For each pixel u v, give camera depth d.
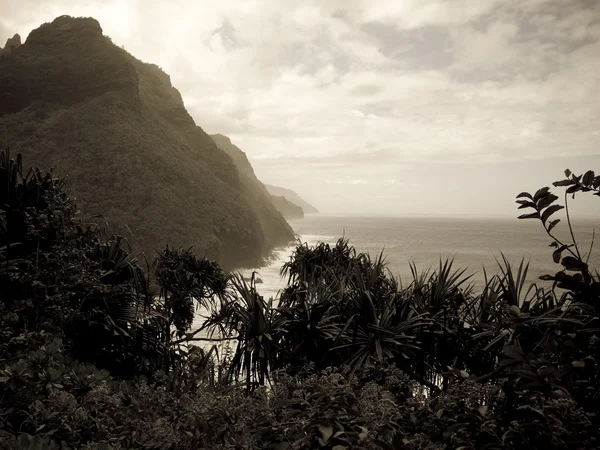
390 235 163.88
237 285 4.66
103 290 4.26
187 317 5.38
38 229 4.14
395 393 2.74
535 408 1.85
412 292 4.53
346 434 1.91
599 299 2.05
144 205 81.25
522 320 2.67
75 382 2.71
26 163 80.25
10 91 107.69
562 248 2.19
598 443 1.82
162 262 5.39
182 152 118.56
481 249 103.12
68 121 98.06
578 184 2.17
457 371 2.29
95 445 2.11
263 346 4.19
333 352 4.30
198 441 2.18
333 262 6.06
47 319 3.84
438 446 1.91
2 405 2.46
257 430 2.04
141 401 2.75
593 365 1.94
